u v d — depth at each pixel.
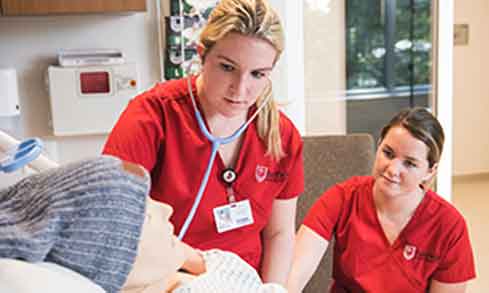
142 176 0.68
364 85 3.10
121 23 2.57
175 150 1.30
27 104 2.54
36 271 0.55
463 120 5.20
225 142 1.31
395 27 3.06
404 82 3.12
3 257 0.56
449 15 3.04
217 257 1.13
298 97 3.03
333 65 3.05
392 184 1.52
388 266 1.63
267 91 1.32
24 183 0.67
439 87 3.10
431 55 3.11
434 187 3.22
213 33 1.13
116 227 0.63
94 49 2.56
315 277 2.00
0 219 0.61
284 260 1.48
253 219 1.40
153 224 0.83
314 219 1.70
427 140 1.49
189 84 1.31
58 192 0.62
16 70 2.50
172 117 1.29
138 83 2.54
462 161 5.29
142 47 2.60
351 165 2.06
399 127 1.54
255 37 1.11
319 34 3.01
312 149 2.06
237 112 1.20
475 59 5.10
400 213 1.60
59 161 2.58
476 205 4.61
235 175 1.35
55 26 2.52
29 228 0.59
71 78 2.37
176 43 2.51
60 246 0.60
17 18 2.48
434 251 1.59
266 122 1.35
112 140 1.24
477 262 3.56
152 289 0.82
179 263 0.86
